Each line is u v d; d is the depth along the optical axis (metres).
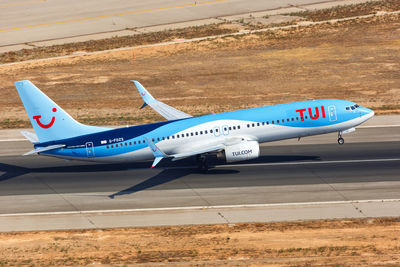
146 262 149.50
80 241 165.00
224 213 180.88
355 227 167.00
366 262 144.62
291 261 146.75
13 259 154.12
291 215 177.12
